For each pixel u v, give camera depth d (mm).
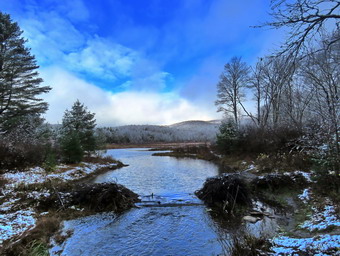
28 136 18328
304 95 13375
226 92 30266
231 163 19438
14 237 5457
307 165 11383
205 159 27016
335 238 4266
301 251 4008
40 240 5496
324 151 7809
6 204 7828
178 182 13523
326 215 5965
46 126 23328
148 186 12461
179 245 5480
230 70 29312
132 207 8523
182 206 8578
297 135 13516
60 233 6227
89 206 8344
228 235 5898
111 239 5879
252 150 18281
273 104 20109
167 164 23484
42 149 15438
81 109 25188
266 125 20281
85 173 15766
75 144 17391
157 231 6363
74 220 7266
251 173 13117
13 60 23516
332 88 8328
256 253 4293
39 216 7203
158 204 8820
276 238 5008
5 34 22953
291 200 8406
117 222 7082
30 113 26016
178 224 6848
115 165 21891
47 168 13672
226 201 8164
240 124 25688
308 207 7168
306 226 5691
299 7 3246
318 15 3215
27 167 13594
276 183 10008
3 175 11328
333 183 7398
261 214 7305
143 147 72375
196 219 7219
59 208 8070
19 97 25203
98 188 8898
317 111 8609
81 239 5887
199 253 5043
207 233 6121
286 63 3830
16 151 13656
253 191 9766
